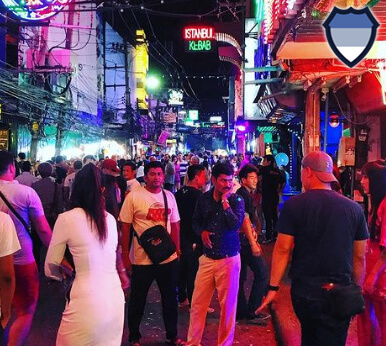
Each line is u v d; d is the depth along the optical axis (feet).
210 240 15.65
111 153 100.68
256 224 20.18
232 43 82.69
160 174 16.84
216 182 15.62
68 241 10.84
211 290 16.08
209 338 17.92
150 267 16.74
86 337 10.43
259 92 49.57
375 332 14.07
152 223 16.70
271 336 18.22
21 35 67.87
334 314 10.93
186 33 83.35
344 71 28.27
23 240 15.46
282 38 23.15
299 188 66.44
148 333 18.52
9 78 58.49
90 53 106.01
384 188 13.67
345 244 11.29
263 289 19.70
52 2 46.93
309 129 39.40
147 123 152.25
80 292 10.60
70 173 34.50
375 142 37.86
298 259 11.49
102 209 11.24
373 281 13.25
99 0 47.57
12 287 11.39
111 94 128.67
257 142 85.30
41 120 65.26
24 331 15.39
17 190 15.56
